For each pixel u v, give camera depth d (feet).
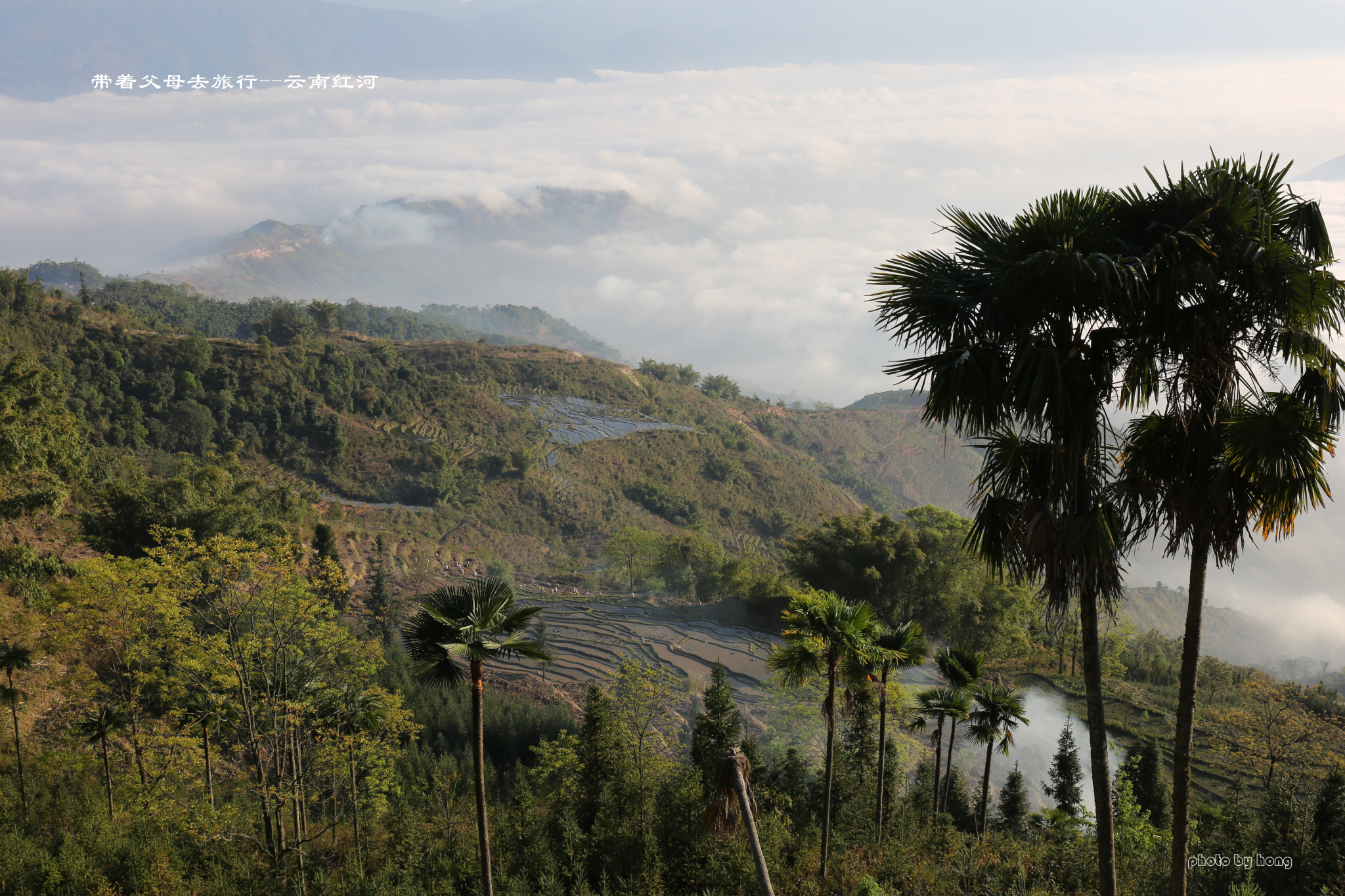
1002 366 31.60
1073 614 41.96
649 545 317.63
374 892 81.66
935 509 225.56
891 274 33.76
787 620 73.92
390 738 105.50
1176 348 31.35
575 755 114.52
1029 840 96.12
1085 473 32.12
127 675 102.06
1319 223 31.50
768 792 97.35
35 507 181.88
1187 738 34.73
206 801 94.12
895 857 78.54
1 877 79.15
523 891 81.41
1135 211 32.48
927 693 100.94
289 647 95.76
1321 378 31.07
